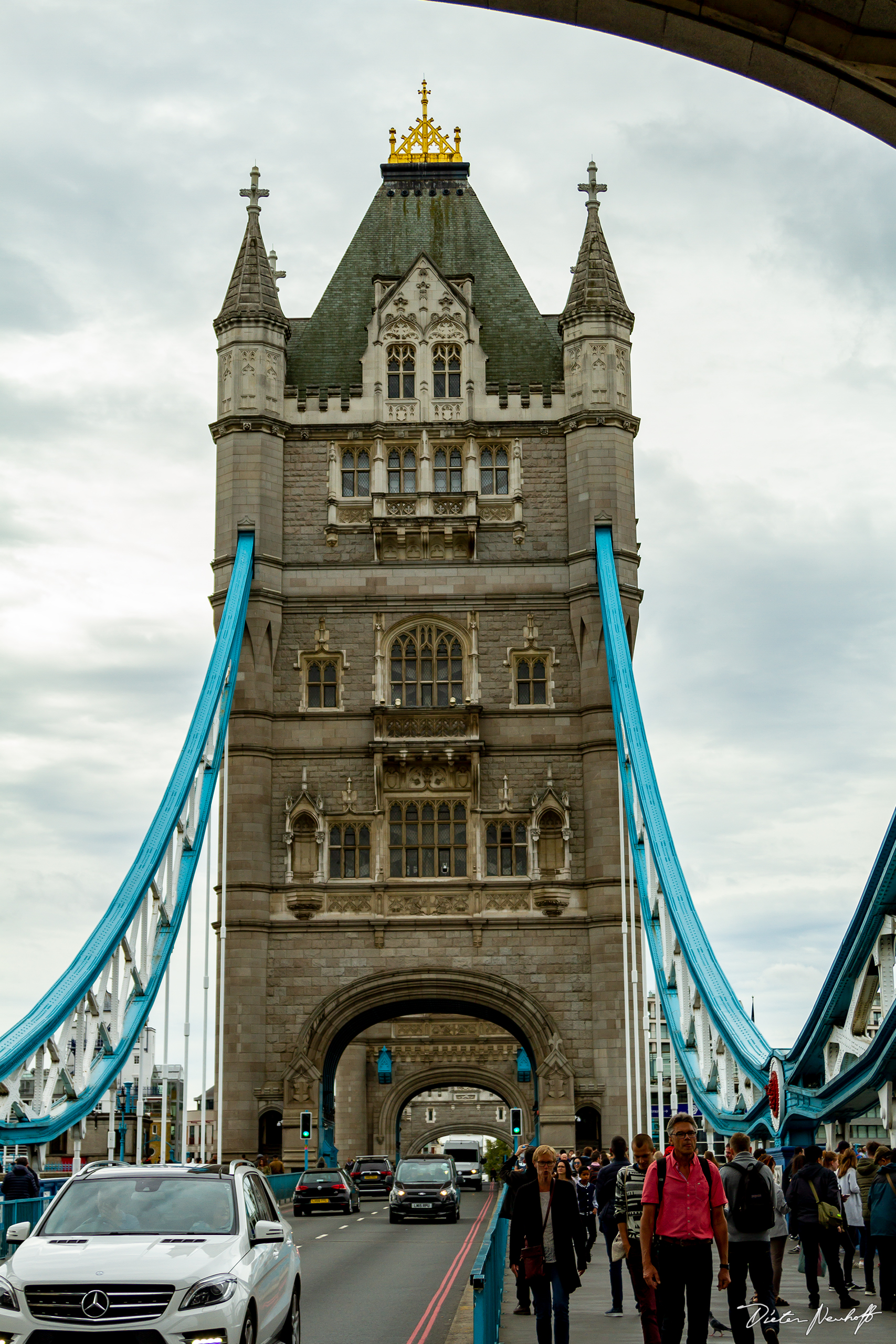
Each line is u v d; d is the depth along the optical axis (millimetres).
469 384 71312
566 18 15250
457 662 68938
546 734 67625
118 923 50906
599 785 66312
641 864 59875
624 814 63562
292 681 68312
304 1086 64062
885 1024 27297
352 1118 98938
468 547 69562
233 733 67000
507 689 68188
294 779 67375
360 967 65562
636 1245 19109
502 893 66062
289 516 70188
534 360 73375
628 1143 60031
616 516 69312
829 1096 32469
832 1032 32188
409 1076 100250
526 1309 24953
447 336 72250
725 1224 15875
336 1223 51219
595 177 74625
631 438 70875
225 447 70312
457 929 65875
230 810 66312
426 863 66875
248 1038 64312
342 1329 23578
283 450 70875
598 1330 22953
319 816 66750
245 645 67938
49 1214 16969
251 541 68562
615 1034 64000
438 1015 99688
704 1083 46969
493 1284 18219
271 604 68438
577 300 71812
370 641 68750
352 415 71188
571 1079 63750
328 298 75500
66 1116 44594
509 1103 101875
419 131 81375
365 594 69062
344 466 71000
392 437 70812
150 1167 17812
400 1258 36281
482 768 67375
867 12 14641
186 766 58438
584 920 65688
